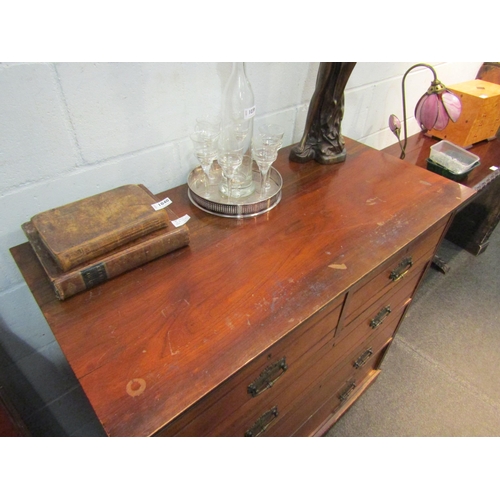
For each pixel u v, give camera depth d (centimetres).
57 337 52
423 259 98
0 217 68
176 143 85
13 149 64
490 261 203
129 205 66
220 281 62
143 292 60
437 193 88
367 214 80
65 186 73
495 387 142
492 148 173
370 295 81
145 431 43
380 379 143
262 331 54
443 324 167
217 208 78
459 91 162
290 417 88
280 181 88
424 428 128
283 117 106
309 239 73
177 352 51
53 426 102
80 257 57
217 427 58
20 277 76
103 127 72
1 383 76
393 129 141
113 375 48
